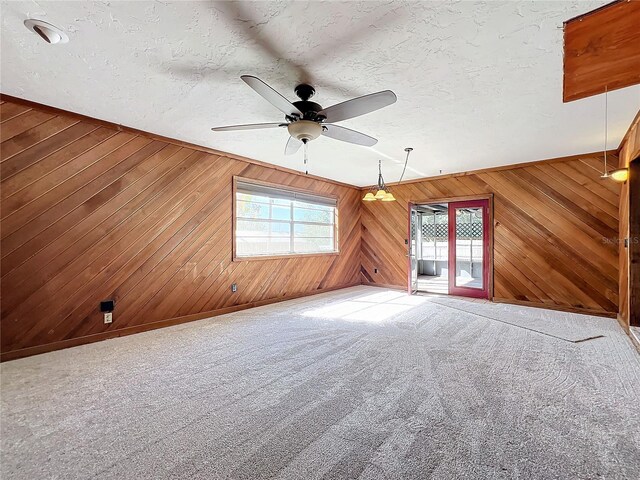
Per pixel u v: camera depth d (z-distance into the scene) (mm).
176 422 1859
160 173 3732
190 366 2652
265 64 2180
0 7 1620
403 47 1975
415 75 2309
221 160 4391
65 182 3031
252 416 1921
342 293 6098
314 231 6129
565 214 4539
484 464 1500
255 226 5035
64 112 2980
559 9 1634
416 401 2080
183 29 1815
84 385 2309
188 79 2400
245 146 4117
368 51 2020
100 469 1482
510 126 3318
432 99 2697
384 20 1731
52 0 1575
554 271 4629
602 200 4246
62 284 3031
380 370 2566
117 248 3393
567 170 4520
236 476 1442
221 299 4430
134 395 2168
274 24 1768
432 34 1846
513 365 2648
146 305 3637
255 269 4906
